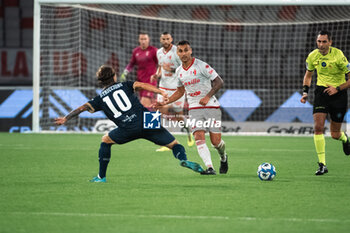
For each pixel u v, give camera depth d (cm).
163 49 4291
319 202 2055
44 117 6238
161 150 4234
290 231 1600
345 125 5972
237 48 7969
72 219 1758
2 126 6278
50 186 2448
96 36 7931
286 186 2452
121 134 2459
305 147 4650
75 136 5722
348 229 1625
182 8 7906
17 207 1956
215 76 2672
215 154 4028
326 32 2888
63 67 7675
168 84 4350
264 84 7912
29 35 8494
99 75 2431
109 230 1609
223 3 5478
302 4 5397
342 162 3512
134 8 7550
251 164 3384
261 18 7669
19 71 8050
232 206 1969
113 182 2577
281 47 7912
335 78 2950
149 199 2108
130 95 2433
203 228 1633
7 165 3297
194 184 2506
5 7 8444
